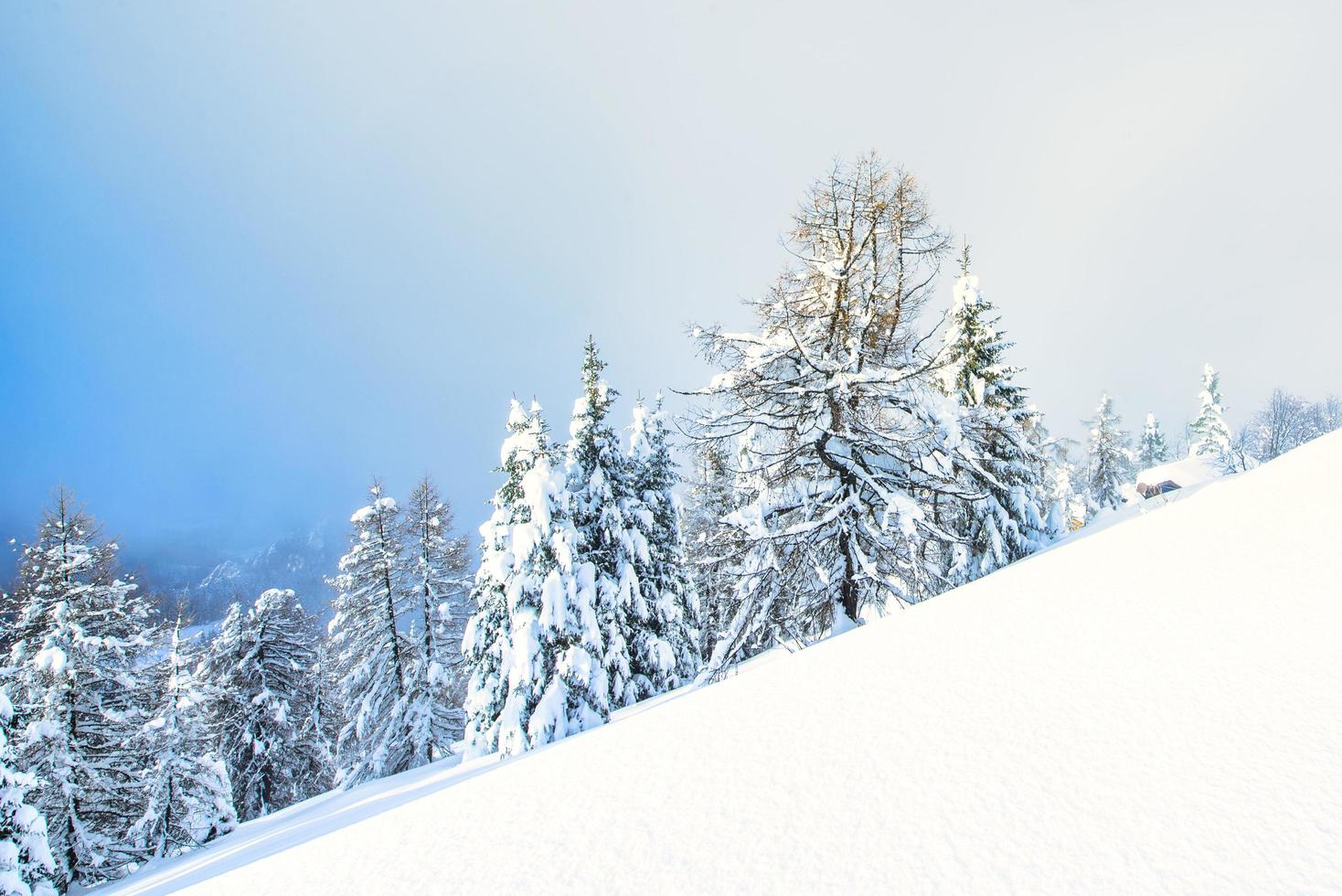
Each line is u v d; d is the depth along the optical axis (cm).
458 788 271
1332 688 159
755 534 896
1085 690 192
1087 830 129
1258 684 169
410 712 2336
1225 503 388
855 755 188
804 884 133
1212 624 215
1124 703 178
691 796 188
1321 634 188
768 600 943
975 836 136
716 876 143
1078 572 330
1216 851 115
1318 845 111
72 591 1708
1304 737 142
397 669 2436
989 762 165
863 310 1022
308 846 250
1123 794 138
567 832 185
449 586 2622
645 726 277
